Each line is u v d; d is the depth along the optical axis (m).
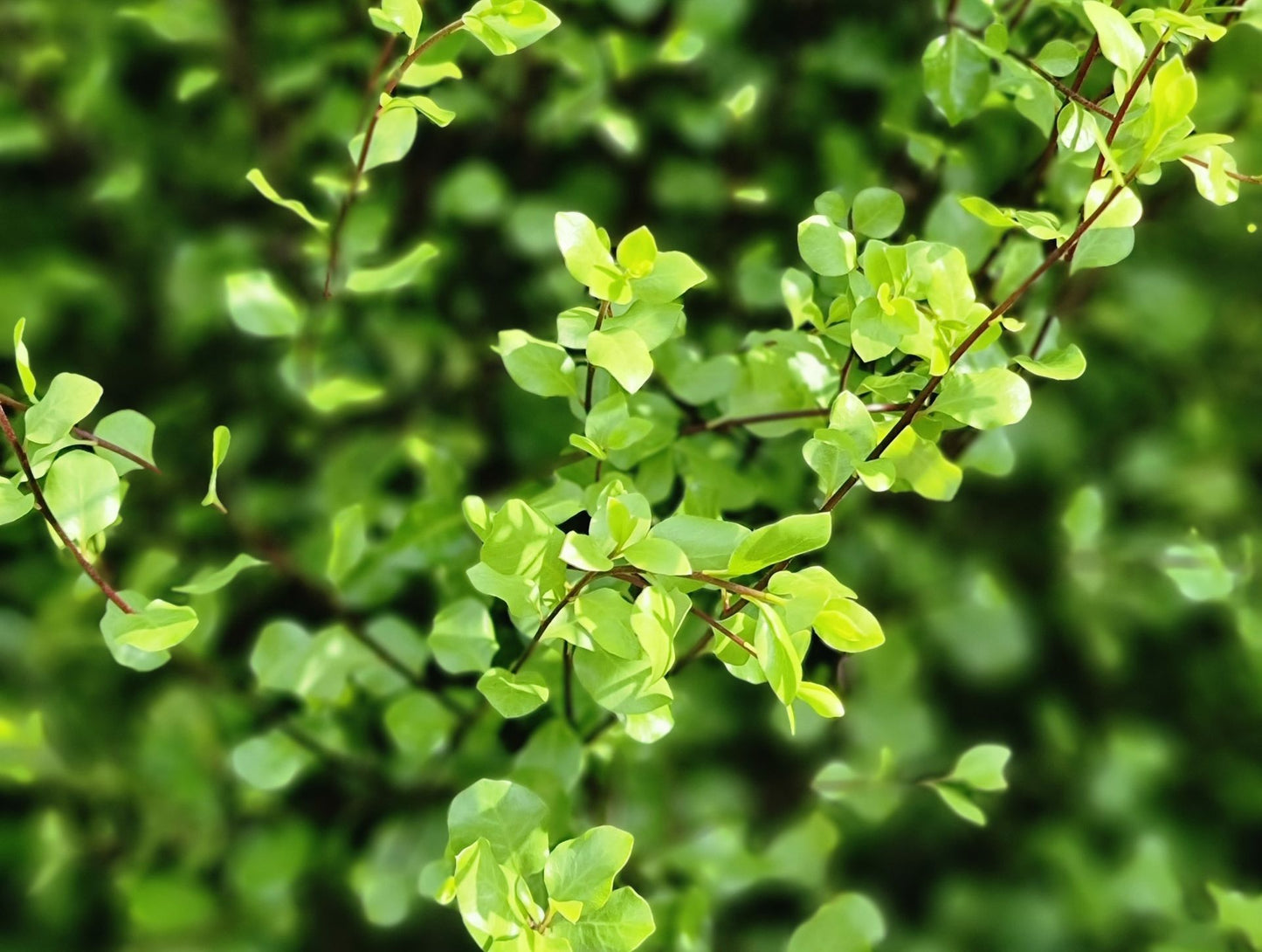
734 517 1.16
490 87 1.21
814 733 1.16
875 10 1.21
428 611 1.16
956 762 1.16
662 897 1.13
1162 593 1.20
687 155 1.22
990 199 1.16
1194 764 1.21
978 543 1.19
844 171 1.19
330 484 1.16
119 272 1.21
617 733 1.13
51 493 1.02
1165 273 1.18
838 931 1.10
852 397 1.01
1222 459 1.20
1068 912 1.18
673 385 1.11
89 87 1.18
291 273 1.21
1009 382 1.01
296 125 1.21
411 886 1.12
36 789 1.15
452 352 1.18
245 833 1.15
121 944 1.16
